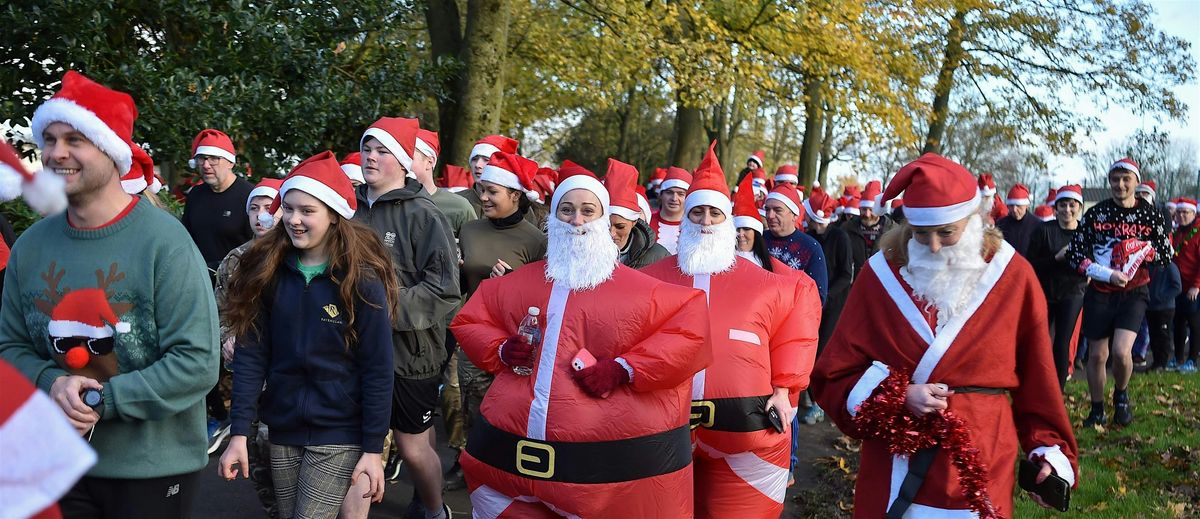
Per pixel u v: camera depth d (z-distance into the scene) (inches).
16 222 254.1
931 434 132.6
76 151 115.5
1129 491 241.8
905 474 135.5
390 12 424.5
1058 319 331.6
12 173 61.9
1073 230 351.6
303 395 146.5
